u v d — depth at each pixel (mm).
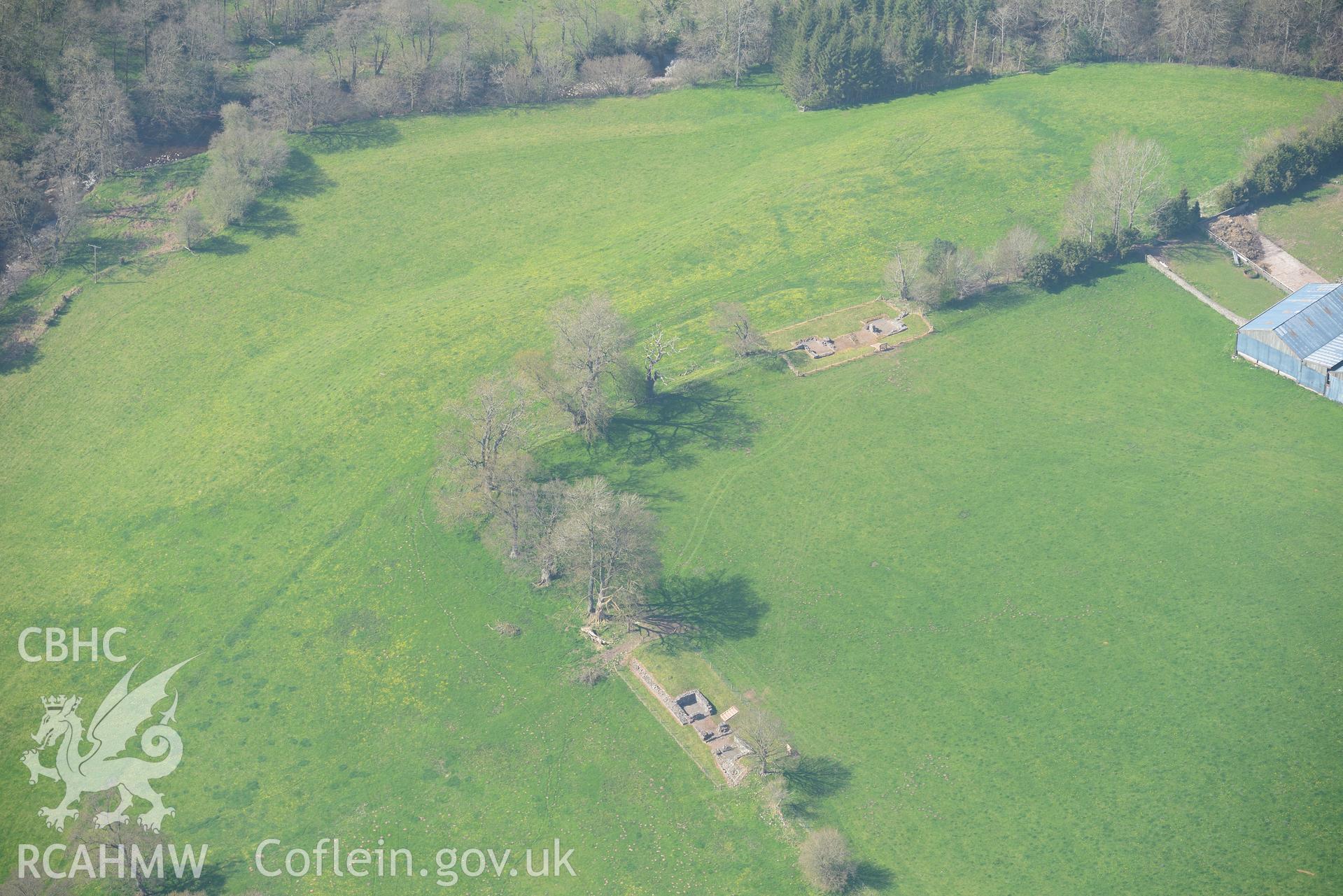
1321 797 136750
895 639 158500
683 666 156625
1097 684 151125
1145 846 134875
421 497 182125
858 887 134125
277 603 169000
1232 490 174750
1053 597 161750
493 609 165625
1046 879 133250
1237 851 133250
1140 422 187125
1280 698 147250
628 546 159000
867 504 176375
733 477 181500
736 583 166625
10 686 160750
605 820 142125
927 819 139500
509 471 171000
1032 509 174125
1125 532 169500
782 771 144875
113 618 168875
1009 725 147750
